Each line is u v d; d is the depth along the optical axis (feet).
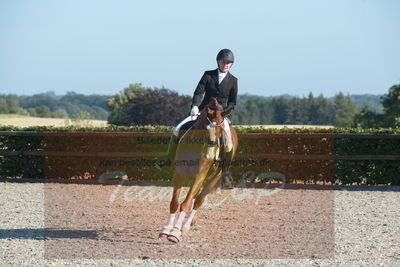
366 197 62.54
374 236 41.06
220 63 42.60
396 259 34.04
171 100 256.93
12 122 293.84
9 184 71.51
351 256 34.73
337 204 57.11
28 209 52.49
